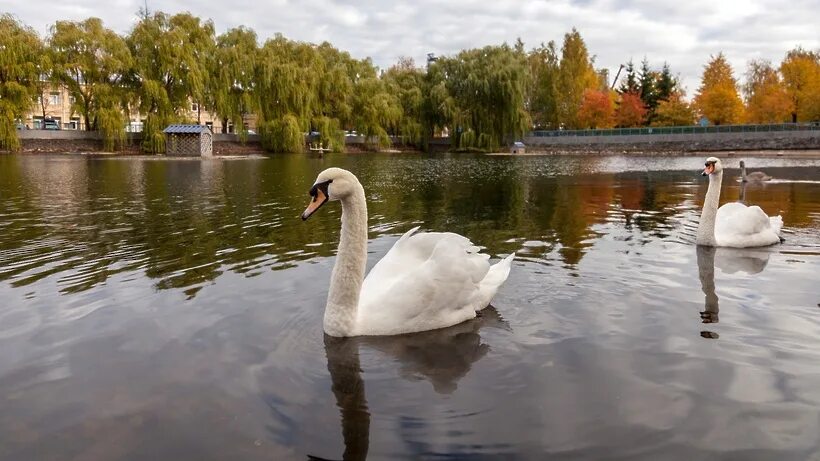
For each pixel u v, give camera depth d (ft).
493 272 20.98
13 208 46.75
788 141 199.62
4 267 26.13
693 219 41.73
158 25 162.20
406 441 11.99
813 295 21.38
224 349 16.69
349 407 13.41
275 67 173.27
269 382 14.66
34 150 153.89
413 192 63.57
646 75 290.76
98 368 15.48
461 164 126.82
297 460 11.37
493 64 203.51
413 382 14.66
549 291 22.08
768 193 59.93
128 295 21.71
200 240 32.37
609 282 23.30
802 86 230.68
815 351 16.20
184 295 21.65
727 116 242.78
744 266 25.88
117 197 55.11
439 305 18.20
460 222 40.63
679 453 11.47
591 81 307.17
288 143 172.65
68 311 19.93
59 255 28.60
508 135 212.84
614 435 12.10
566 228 37.58
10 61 140.05
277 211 44.70
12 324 18.72
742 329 17.90
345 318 17.57
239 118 175.01
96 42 151.84
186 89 162.30
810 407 13.12
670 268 25.61
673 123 254.06
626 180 81.35
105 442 12.07
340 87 192.54
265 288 22.52
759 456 11.35
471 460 11.31
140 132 168.96
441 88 204.44
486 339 17.42
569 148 233.35
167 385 14.51
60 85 156.04
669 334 17.56
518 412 13.08
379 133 195.42
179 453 11.65
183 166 107.34
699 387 14.12
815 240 31.83
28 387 14.48
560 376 14.84
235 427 12.57
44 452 11.75
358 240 17.49
